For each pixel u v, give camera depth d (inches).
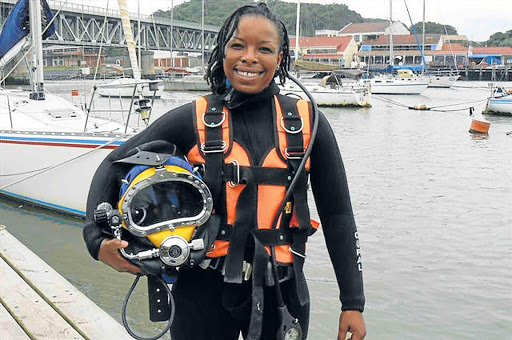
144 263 60.8
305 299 67.1
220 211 64.6
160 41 2390.5
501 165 542.9
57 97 399.9
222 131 64.7
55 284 141.9
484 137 758.5
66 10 1443.2
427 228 324.5
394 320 209.5
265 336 67.8
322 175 68.5
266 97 66.0
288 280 66.9
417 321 209.3
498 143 700.7
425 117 1040.2
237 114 65.9
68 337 113.0
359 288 68.3
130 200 60.5
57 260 256.1
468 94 1734.7
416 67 2689.5
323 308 212.1
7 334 113.8
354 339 67.5
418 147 668.1
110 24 1723.7
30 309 126.3
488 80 2743.6
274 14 66.6
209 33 2554.1
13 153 334.0
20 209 340.2
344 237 68.6
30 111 361.4
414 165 542.0
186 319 67.7
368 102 1220.5
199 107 66.3
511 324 206.8
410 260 270.7
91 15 1555.1
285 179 64.6
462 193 417.4
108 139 308.2
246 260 64.8
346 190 69.4
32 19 388.8
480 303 223.6
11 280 144.1
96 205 65.0
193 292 67.2
